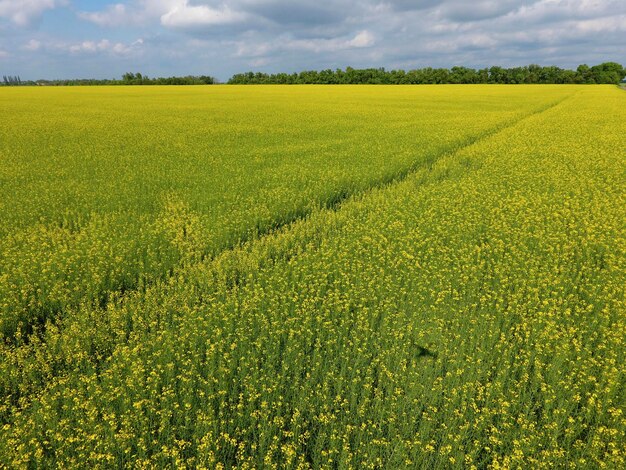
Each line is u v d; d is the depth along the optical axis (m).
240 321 6.87
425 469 4.60
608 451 4.82
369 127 29.23
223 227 10.87
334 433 4.81
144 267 9.04
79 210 12.30
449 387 5.69
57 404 5.33
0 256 9.20
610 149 20.53
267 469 4.48
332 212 12.17
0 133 25.88
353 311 7.55
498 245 9.77
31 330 7.32
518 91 74.38
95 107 43.78
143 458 4.64
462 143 22.98
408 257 9.02
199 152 20.56
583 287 8.07
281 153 20.22
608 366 5.72
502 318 7.24
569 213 11.72
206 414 5.15
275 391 5.49
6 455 4.44
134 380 5.59
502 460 4.78
